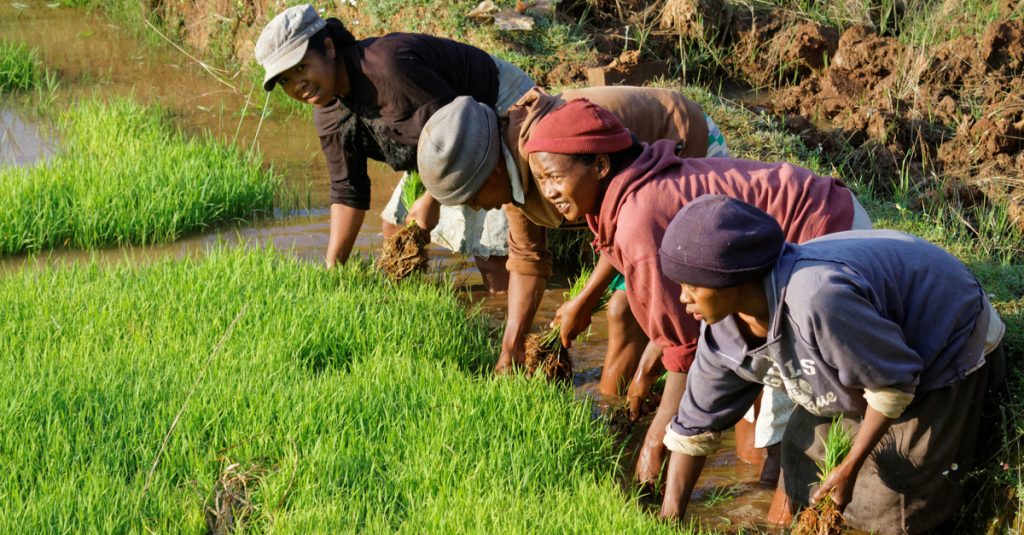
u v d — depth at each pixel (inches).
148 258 249.4
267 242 261.0
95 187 276.5
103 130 325.4
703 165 148.9
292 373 181.9
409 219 230.4
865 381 123.3
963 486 150.6
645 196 141.3
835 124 302.2
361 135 210.2
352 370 187.0
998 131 267.6
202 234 271.3
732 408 140.3
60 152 319.9
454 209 237.9
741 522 157.9
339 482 154.0
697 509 161.3
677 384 155.3
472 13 328.2
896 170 276.5
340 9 362.9
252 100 379.6
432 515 143.4
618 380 193.2
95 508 144.6
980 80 297.0
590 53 323.3
